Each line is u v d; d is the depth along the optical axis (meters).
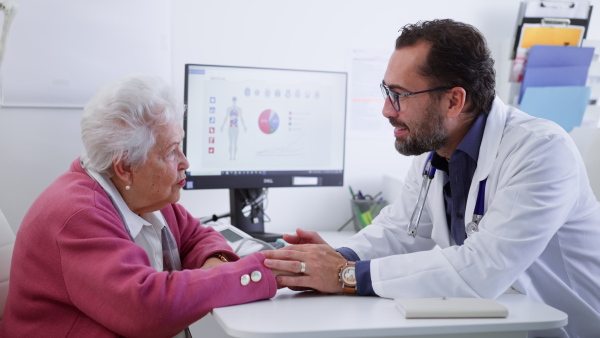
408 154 1.25
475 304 0.91
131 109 1.00
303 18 2.07
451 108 1.18
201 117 1.80
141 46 1.91
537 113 2.16
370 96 2.18
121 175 1.03
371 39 2.15
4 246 1.17
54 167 1.86
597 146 1.54
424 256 1.05
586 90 2.15
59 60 1.81
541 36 2.14
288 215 2.15
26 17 1.75
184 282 0.92
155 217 1.19
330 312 0.91
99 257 0.91
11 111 1.78
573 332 1.22
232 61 2.02
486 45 1.21
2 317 1.13
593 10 2.30
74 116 1.87
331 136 1.94
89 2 1.82
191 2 1.95
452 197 1.27
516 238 1.01
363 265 1.06
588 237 1.22
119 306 0.89
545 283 1.21
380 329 0.82
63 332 0.95
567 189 1.07
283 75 1.87
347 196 2.20
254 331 0.79
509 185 1.08
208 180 1.83
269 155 1.88
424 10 2.19
